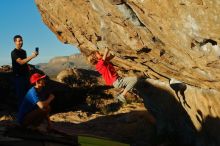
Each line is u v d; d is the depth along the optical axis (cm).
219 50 651
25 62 830
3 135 743
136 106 1830
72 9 998
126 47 927
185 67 844
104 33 930
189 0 584
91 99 2134
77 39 1143
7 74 2052
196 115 1030
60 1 1019
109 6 788
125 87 921
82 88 2178
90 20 962
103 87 2366
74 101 2055
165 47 804
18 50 852
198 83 919
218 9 561
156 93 1165
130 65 1088
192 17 613
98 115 1709
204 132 1016
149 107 1258
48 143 722
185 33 668
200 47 682
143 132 1360
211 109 956
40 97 779
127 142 1286
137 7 707
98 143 796
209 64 723
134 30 812
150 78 1166
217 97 912
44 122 841
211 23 593
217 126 951
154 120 1351
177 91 1055
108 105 1958
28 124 777
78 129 1429
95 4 848
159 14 669
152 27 741
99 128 1455
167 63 897
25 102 777
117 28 860
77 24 1038
